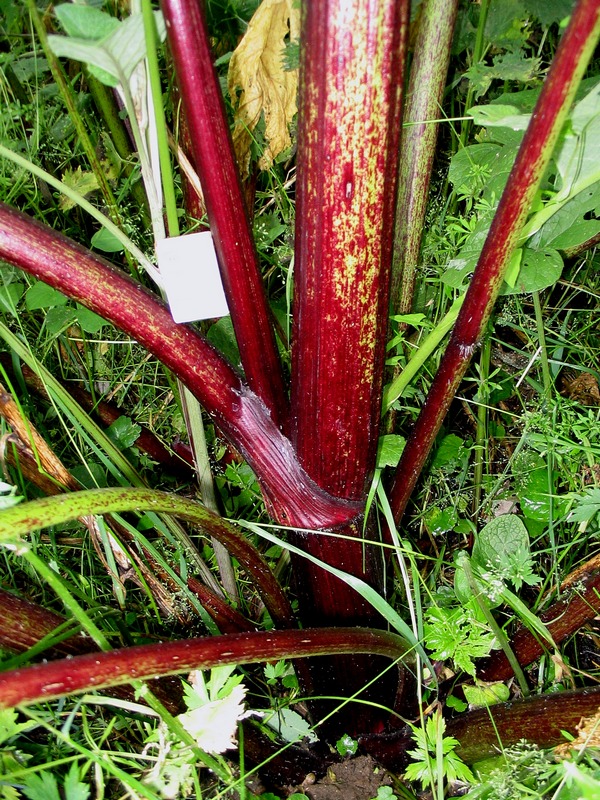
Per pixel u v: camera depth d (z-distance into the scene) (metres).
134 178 0.59
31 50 0.64
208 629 0.57
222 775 0.38
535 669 0.60
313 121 0.32
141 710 0.34
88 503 0.30
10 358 0.65
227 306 0.40
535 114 0.30
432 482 0.73
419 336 0.66
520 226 0.34
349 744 0.55
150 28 0.27
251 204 0.64
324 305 0.37
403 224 0.55
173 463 0.77
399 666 0.53
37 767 0.32
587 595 0.51
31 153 0.61
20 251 0.34
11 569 0.61
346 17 0.29
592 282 0.79
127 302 0.37
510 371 0.84
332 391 0.39
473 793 0.45
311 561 0.47
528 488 0.70
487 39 0.57
